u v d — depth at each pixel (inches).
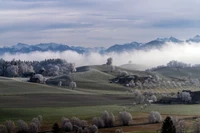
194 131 6560.0
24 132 6875.0
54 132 6860.2
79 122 7234.3
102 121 7416.3
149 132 6924.2
